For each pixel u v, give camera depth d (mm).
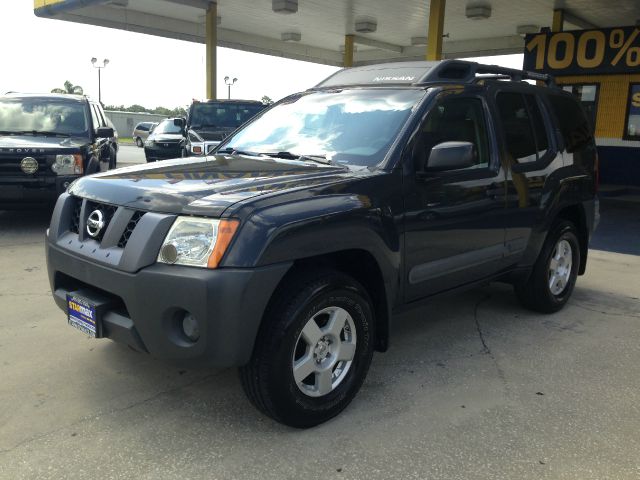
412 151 3691
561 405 3557
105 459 2869
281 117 4566
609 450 3068
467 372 4008
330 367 3227
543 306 5250
